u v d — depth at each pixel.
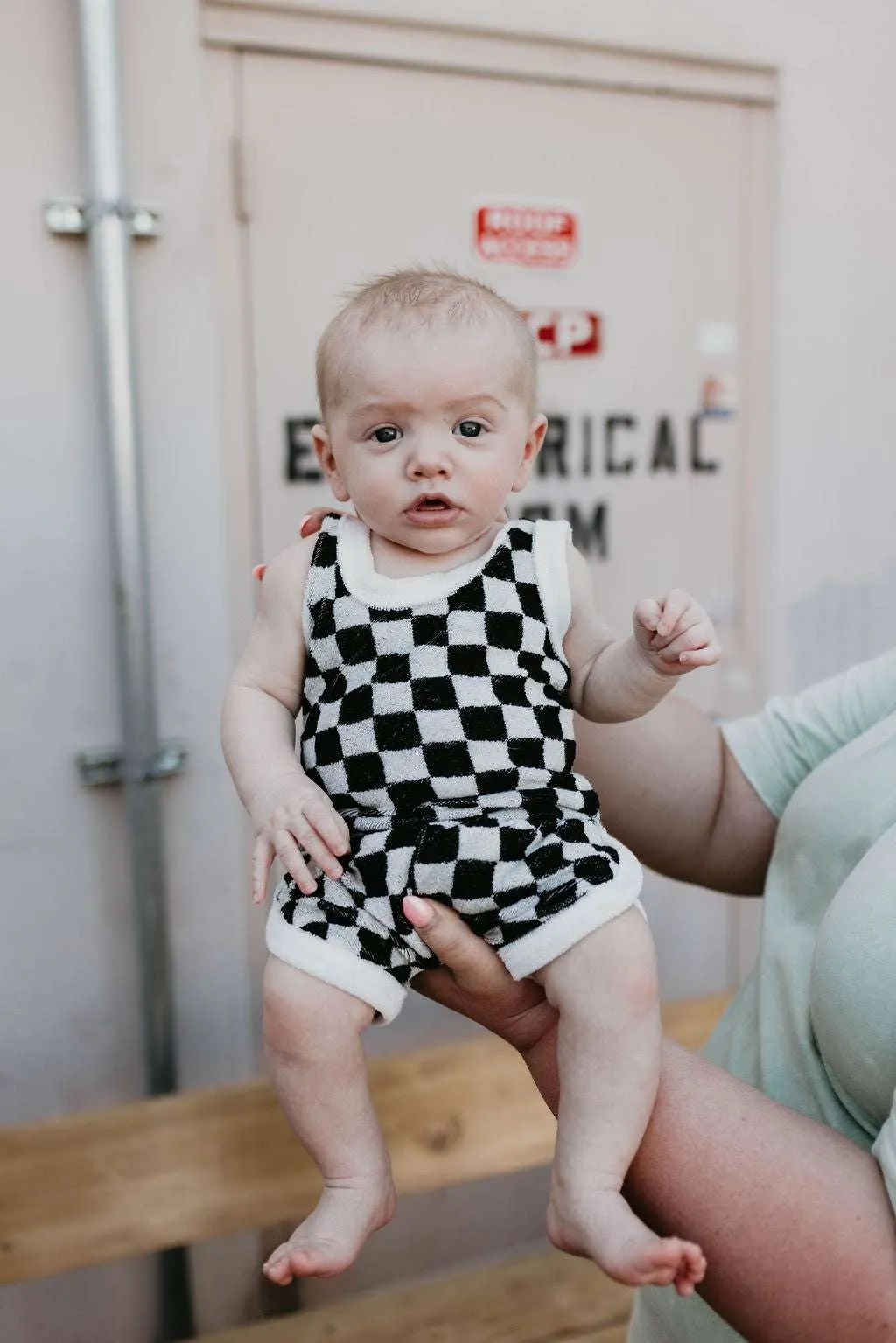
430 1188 1.89
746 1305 0.84
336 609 0.99
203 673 2.19
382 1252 2.48
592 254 2.42
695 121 2.45
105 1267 2.26
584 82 2.34
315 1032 0.93
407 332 0.96
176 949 2.25
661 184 2.45
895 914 0.91
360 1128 0.95
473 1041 2.12
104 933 2.20
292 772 0.98
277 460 2.25
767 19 2.43
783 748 1.29
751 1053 1.10
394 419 0.97
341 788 0.97
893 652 1.25
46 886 2.15
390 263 2.26
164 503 2.12
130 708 2.09
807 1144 0.87
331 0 2.09
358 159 2.21
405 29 2.17
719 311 2.55
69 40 1.92
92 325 2.00
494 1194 2.56
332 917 0.94
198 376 2.11
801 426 2.62
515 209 2.34
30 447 2.01
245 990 2.32
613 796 1.32
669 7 2.34
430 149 2.25
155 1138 1.87
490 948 0.94
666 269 2.49
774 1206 0.84
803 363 2.60
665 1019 2.20
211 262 2.09
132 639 2.06
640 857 1.39
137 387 2.02
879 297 2.64
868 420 2.68
